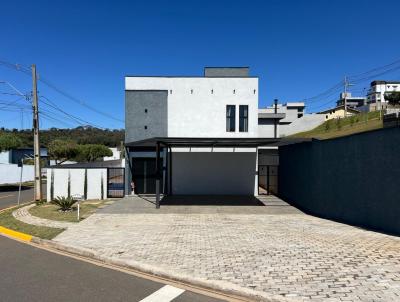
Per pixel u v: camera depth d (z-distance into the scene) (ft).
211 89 75.15
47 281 22.59
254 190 75.25
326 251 27.94
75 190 70.08
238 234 35.37
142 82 75.25
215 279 21.86
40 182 65.26
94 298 19.62
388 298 18.43
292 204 60.18
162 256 27.37
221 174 75.61
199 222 42.88
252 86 74.95
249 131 74.69
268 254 27.43
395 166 33.91
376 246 29.25
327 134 171.83
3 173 127.95
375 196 37.06
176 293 20.48
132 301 19.19
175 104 75.15
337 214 44.57
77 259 28.19
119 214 49.90
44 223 43.78
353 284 20.52
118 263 26.43
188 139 53.06
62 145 173.47
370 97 425.28
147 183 76.02
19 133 216.13
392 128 34.32
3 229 41.81
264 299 19.04
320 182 48.91
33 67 65.82
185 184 75.56
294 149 61.87
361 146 39.34
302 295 19.06
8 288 21.29
